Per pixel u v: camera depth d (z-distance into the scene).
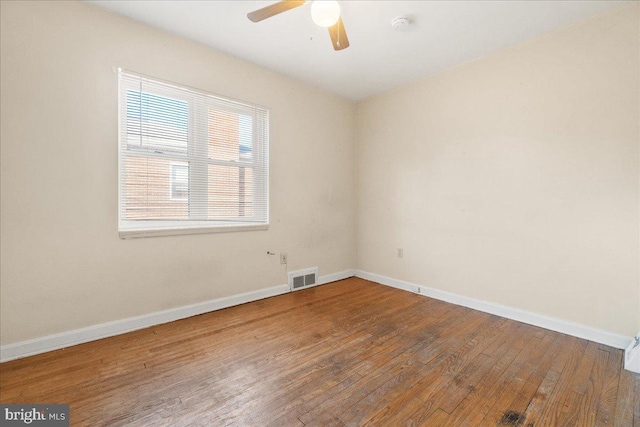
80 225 2.02
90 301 2.07
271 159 3.07
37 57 1.85
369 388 1.58
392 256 3.54
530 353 1.96
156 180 2.37
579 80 2.17
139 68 2.23
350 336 2.20
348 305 2.88
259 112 2.98
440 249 3.06
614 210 2.05
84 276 2.05
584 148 2.16
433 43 2.49
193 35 2.41
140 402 1.45
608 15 2.04
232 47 2.59
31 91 1.83
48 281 1.92
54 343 1.94
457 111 2.89
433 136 3.11
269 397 1.50
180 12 2.11
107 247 2.13
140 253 2.28
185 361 1.83
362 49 2.60
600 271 2.11
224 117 2.74
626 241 2.01
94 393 1.51
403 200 3.41
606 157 2.07
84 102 2.02
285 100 3.17
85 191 2.04
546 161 2.34
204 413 1.38
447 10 2.05
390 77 3.19
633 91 1.96
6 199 1.78
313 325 2.40
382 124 3.63
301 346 2.04
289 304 2.89
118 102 2.15
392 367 1.78
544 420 1.35
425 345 2.06
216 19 2.19
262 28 2.30
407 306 2.85
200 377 1.66
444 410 1.41
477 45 2.52
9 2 1.76
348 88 3.49
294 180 3.29
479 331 2.29
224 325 2.38
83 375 1.66
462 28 2.26
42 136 1.88
